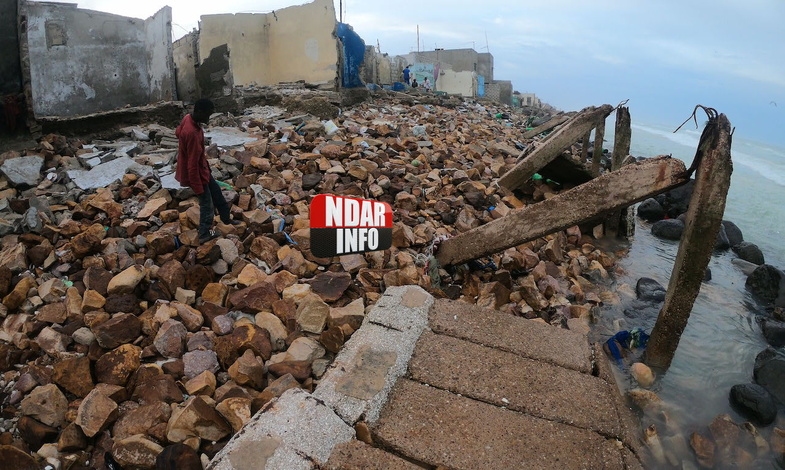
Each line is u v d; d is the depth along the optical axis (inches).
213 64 494.3
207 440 131.3
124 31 422.6
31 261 208.1
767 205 474.3
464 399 139.8
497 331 168.7
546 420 136.4
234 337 168.2
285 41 639.1
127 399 147.4
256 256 228.2
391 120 581.0
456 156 425.4
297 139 384.8
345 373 140.9
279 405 125.7
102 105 405.4
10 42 322.3
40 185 275.4
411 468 115.5
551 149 347.3
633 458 129.9
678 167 178.1
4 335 167.9
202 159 220.1
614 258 317.1
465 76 1290.6
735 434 159.6
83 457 129.1
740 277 295.1
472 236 227.1
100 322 172.6
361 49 715.4
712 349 214.2
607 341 206.4
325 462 114.2
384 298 179.3
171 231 232.1
